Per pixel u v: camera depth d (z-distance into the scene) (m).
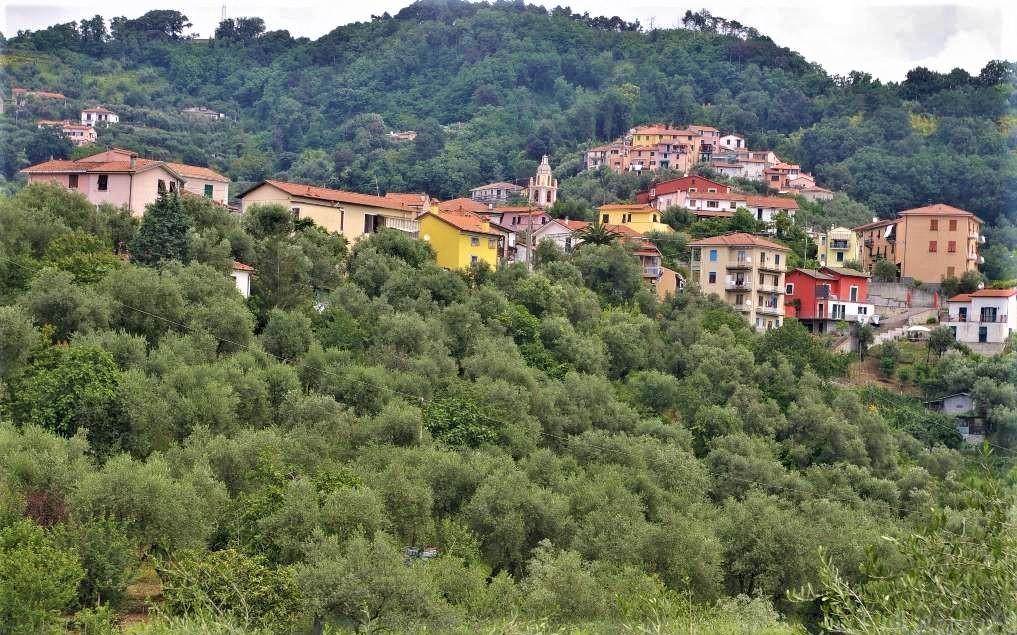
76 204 83.38
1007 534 21.28
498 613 43.06
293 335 70.50
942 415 89.88
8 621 35.84
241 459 50.75
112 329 63.75
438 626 39.94
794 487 66.62
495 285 95.75
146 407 53.09
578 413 70.81
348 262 95.88
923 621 20.23
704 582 50.09
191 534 43.72
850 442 75.06
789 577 51.47
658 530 51.06
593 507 55.00
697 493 63.94
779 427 77.12
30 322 56.59
